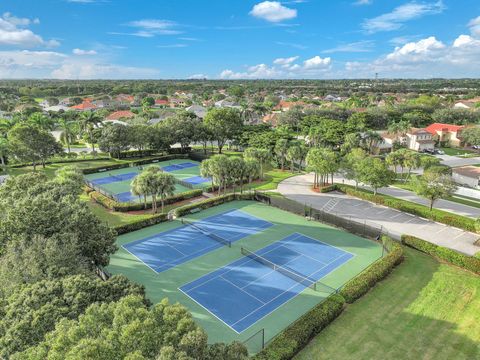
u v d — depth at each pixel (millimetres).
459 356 21859
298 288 29844
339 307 25469
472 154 94688
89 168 72438
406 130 99375
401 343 22922
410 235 40094
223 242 38844
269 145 76312
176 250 37062
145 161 81000
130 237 40344
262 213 48531
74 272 22047
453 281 30516
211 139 89562
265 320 25578
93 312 14836
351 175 56438
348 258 35312
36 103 190250
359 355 21828
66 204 29281
